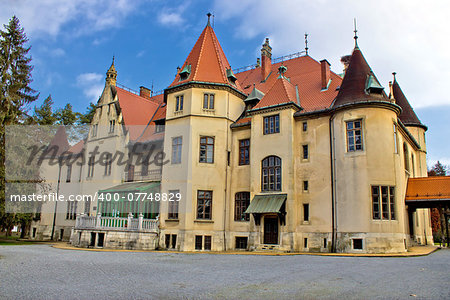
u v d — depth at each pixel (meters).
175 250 27.11
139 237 26.67
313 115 26.55
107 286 10.91
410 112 37.84
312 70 32.38
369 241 22.55
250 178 27.91
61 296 9.47
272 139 27.27
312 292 10.09
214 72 30.64
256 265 16.19
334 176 24.77
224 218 28.52
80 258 18.75
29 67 34.66
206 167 28.75
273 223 26.33
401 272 13.60
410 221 29.94
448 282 11.42
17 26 33.56
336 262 17.14
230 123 30.20
